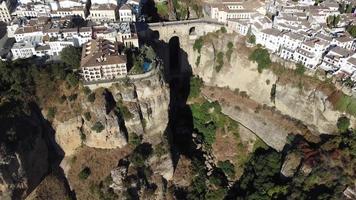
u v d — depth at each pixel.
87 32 169.25
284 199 144.88
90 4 196.12
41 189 144.25
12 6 192.62
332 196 133.75
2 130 133.88
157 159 155.88
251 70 185.25
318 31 181.25
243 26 187.38
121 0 196.38
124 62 151.50
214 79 198.38
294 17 189.12
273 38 176.50
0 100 141.75
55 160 153.38
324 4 199.25
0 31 184.00
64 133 152.50
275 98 178.50
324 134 163.50
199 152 175.62
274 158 162.00
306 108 168.12
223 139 181.62
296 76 170.00
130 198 143.25
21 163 134.12
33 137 142.38
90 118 150.00
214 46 195.38
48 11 187.25
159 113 162.25
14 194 132.75
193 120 189.38
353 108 152.25
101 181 147.62
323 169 141.75
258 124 180.62
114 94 153.75
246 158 175.00
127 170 148.25
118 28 170.75
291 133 169.88
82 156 153.88
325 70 163.88
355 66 157.00
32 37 170.75
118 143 154.00
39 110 149.25
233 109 188.50
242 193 158.00
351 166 139.75
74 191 148.00
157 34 192.00
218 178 163.62
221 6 196.25
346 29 187.12
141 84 153.88
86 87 151.25
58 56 166.12
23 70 148.38
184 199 153.75
